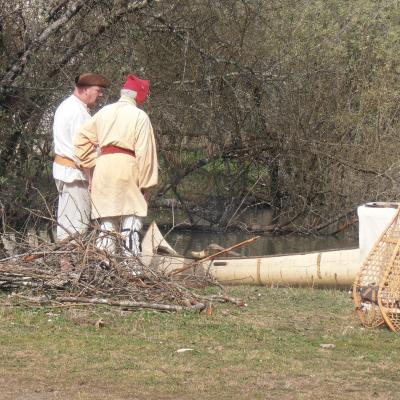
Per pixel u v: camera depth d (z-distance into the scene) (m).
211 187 80.50
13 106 58.56
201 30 67.19
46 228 55.53
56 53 59.16
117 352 26.48
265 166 79.06
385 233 31.11
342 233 77.19
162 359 25.77
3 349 26.55
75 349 26.72
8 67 57.97
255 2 70.62
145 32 63.47
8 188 58.78
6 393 22.33
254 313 32.91
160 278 33.94
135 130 36.12
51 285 33.53
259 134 76.38
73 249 34.62
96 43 60.25
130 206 36.19
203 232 76.62
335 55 76.56
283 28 74.44
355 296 31.05
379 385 23.64
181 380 23.69
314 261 40.78
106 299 32.44
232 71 70.88
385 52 78.00
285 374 24.48
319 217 77.38
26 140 59.25
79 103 38.47
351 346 27.97
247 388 23.11
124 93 36.62
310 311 33.75
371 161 75.81
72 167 38.03
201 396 22.36
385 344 28.30
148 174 36.38
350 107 78.12
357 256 40.06
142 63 63.94
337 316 32.88
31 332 28.66
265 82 73.62
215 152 75.62
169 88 66.25
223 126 73.25
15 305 31.95
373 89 77.44
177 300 33.22
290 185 77.88
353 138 77.56
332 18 78.00
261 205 84.00
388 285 29.94
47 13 58.19
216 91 70.25
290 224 77.25
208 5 66.94
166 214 79.06
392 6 79.94
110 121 36.16
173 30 64.81
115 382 23.42
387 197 75.00
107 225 36.28
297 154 76.81
